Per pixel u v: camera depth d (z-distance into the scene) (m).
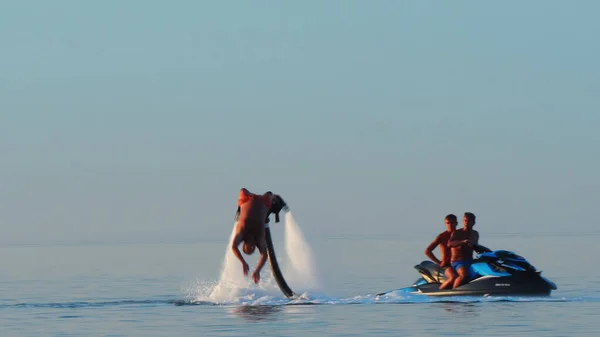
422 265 76.19
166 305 75.19
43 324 63.19
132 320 64.44
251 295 78.38
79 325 62.16
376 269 129.62
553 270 116.50
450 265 74.25
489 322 58.91
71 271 144.75
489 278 72.31
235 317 64.69
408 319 61.38
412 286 77.31
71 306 76.31
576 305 67.44
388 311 66.19
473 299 71.62
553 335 53.38
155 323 62.34
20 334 58.09
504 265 72.44
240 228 77.06
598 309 64.75
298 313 66.38
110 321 64.06
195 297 82.31
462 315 62.62
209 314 67.19
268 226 78.50
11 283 113.25
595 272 110.44
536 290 71.62
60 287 102.62
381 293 80.56
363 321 60.84
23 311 72.88
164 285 102.19
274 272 77.50
